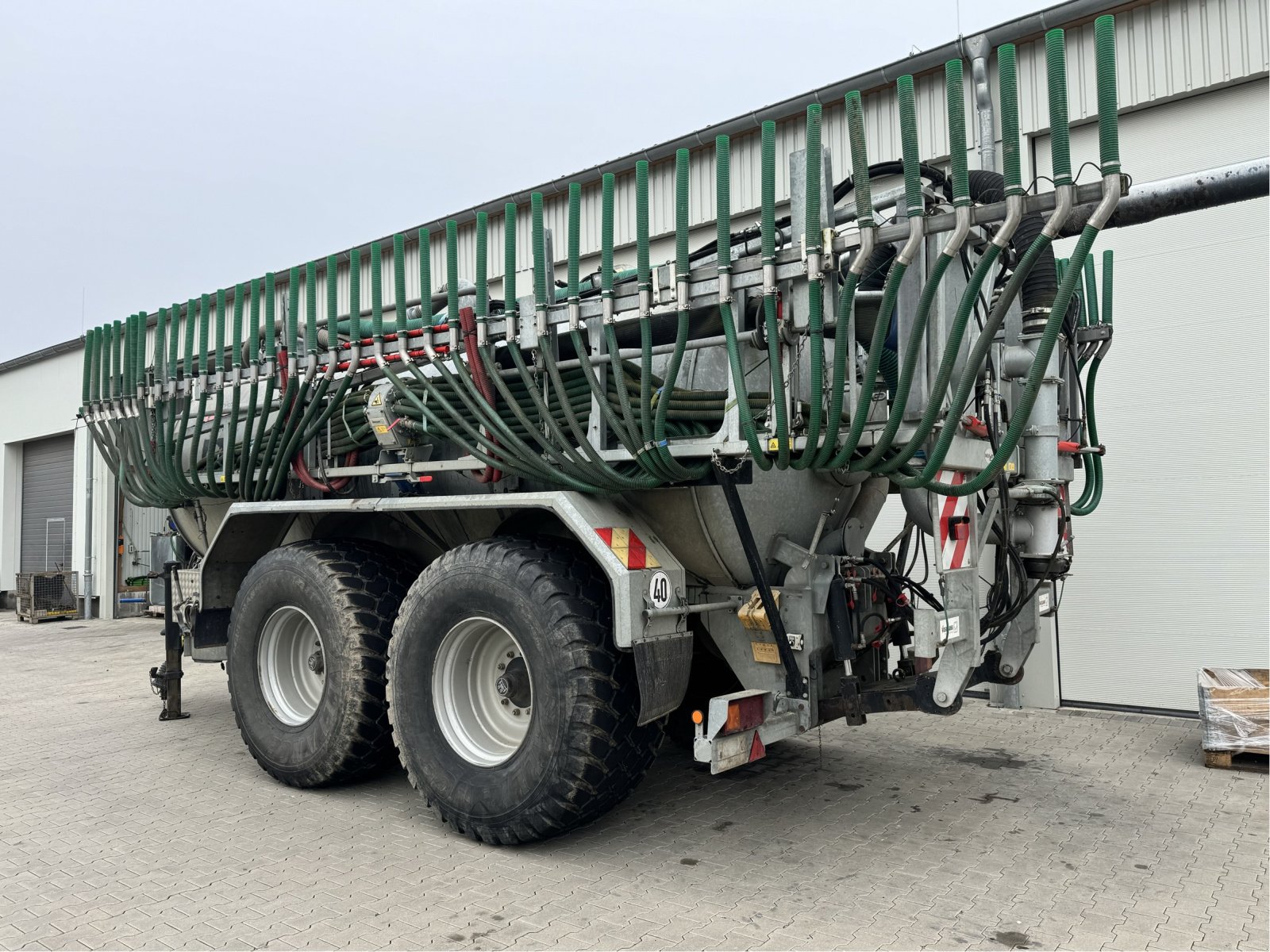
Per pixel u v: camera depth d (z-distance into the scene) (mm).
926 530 3811
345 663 4297
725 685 4562
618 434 3537
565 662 3445
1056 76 2664
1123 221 3482
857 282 3002
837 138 7070
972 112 6379
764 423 3422
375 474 4574
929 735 5488
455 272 3938
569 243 3588
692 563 3926
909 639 4117
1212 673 5211
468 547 3832
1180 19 5750
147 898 3207
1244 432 5617
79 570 14633
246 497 5180
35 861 3586
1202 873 3344
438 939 2855
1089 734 5484
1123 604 6004
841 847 3629
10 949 2836
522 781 3521
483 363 3902
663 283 3414
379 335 4262
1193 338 5793
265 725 4637
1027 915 2986
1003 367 3646
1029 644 4035
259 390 5305
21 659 9773
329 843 3750
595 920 2971
